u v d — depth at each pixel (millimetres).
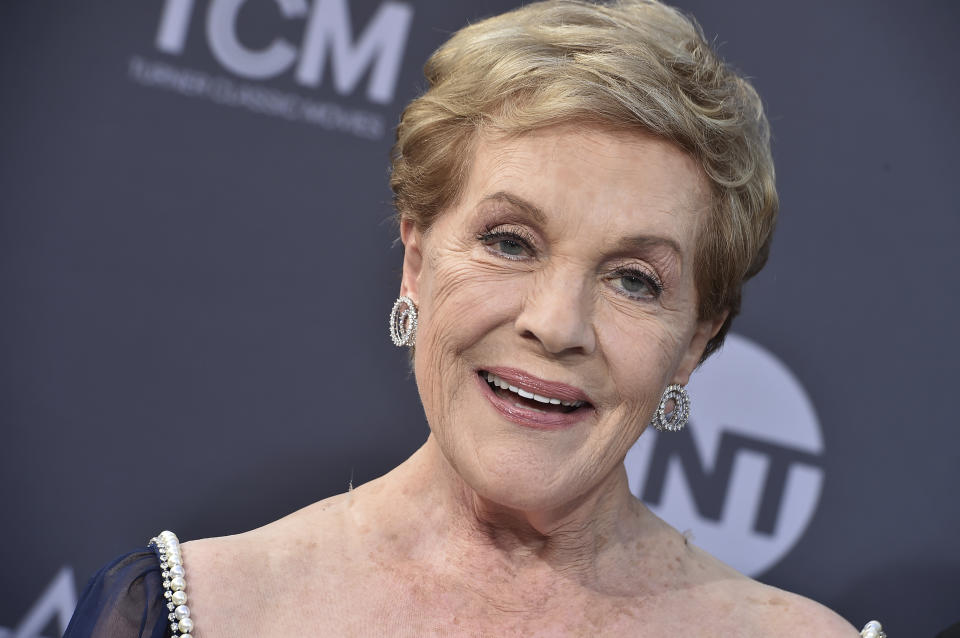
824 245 7207
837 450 7203
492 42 3396
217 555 3498
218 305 7016
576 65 3270
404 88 7125
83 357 6953
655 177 3293
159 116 7023
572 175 3256
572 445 3398
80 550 6910
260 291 7039
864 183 7188
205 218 7035
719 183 3377
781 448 7230
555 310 3252
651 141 3301
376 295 7082
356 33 7113
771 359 7242
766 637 3650
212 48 7047
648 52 3309
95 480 6934
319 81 7098
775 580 7207
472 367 3396
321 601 3486
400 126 3660
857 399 7203
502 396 3457
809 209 7203
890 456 7184
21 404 6910
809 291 7219
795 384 7234
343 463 7012
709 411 7266
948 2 7164
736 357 7262
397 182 3646
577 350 3303
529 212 3271
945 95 7176
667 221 3303
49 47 6984
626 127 3270
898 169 7191
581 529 3629
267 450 6988
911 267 7195
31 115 6957
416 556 3643
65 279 6957
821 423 7219
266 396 7016
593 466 3420
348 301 7070
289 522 3727
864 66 7184
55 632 6895
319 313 7059
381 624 3475
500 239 3355
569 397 3355
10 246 6938
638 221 3268
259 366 7023
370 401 7047
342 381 7047
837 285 7207
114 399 6957
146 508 6938
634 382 3371
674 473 7262
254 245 7043
